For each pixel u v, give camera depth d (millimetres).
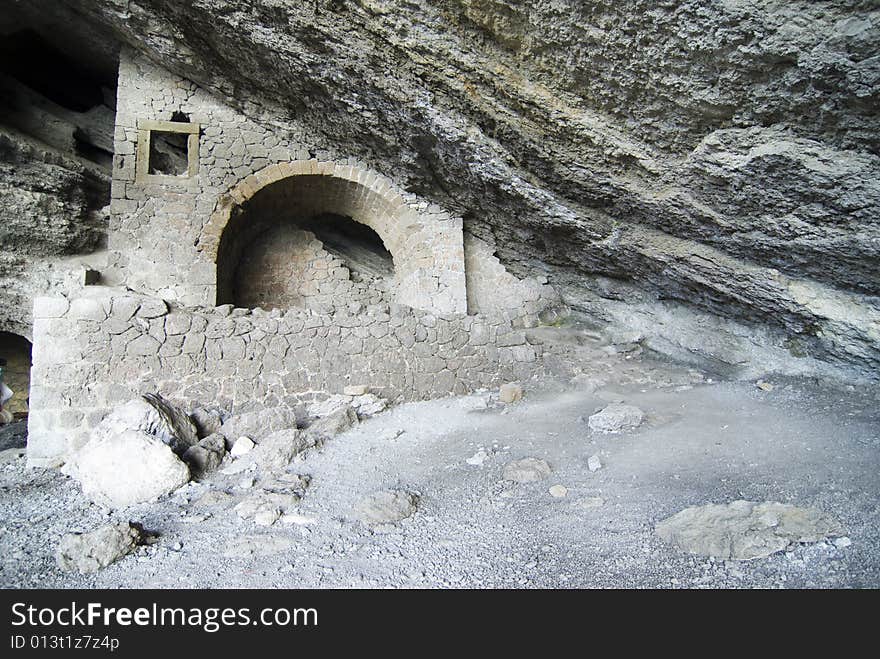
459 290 8461
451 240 8570
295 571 3150
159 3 6578
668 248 6035
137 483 4414
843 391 5168
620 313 7785
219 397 6145
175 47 7309
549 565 2992
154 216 7867
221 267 8367
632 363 7062
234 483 4680
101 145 10383
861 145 4035
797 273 5207
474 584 2889
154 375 5984
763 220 4957
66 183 8680
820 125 4117
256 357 6309
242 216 8484
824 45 3676
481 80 5473
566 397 6297
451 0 4836
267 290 9289
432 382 6852
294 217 9547
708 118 4633
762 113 4309
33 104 9664
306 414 6324
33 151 8391
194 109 8141
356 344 6664
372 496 4000
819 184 4336
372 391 6633
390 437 5441
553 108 5297
